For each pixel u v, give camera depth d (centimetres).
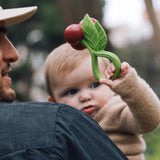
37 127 142
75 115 154
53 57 259
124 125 223
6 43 176
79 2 640
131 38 1941
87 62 246
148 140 717
